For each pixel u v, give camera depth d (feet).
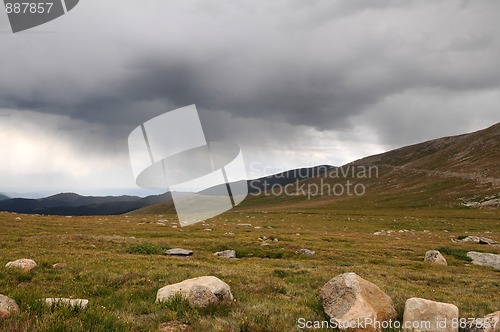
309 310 37.24
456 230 237.04
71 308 29.09
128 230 175.42
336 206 517.55
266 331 30.17
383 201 527.81
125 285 48.75
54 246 99.91
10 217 203.41
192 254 108.58
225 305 36.29
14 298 31.12
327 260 112.88
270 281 56.44
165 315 32.48
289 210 465.88
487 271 104.53
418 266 106.01
